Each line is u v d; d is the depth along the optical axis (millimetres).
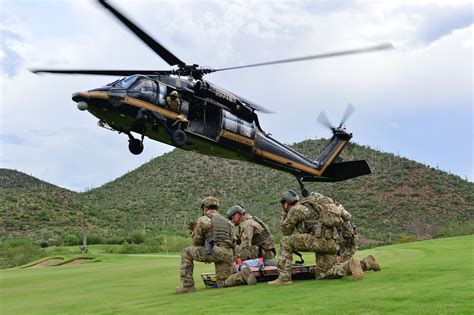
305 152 118188
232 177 123500
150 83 13039
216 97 14047
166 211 107562
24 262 31391
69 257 22312
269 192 107500
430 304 4383
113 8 10695
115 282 10203
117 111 12641
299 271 7266
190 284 7215
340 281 6504
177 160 140750
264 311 4656
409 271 7066
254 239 8141
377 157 112312
